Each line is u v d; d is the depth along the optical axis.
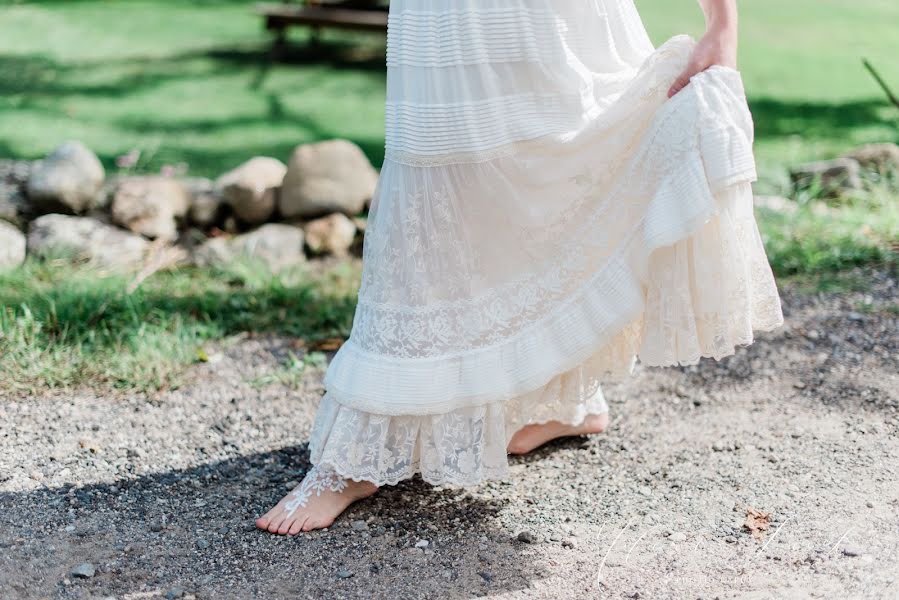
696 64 2.38
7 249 4.16
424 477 2.51
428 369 2.46
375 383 2.46
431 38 2.37
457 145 2.39
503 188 2.44
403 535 2.56
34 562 2.42
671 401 3.30
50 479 2.79
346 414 2.51
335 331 3.82
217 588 2.34
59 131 6.05
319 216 4.60
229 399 3.31
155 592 2.32
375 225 2.48
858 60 7.82
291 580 2.37
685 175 2.32
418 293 2.45
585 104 2.49
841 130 6.32
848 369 3.43
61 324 3.63
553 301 2.52
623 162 2.49
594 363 2.63
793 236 4.52
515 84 2.41
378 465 2.50
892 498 2.63
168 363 3.47
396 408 2.45
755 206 4.85
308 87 7.21
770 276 2.48
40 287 3.90
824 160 5.75
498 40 2.38
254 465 2.92
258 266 4.26
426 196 2.42
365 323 2.50
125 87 6.99
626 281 2.46
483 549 2.50
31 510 2.64
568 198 2.49
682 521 2.60
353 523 2.61
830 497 2.66
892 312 3.86
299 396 3.35
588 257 2.50
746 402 3.25
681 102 2.35
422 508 2.68
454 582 2.36
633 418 3.19
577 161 2.47
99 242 4.29
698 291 2.41
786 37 8.44
